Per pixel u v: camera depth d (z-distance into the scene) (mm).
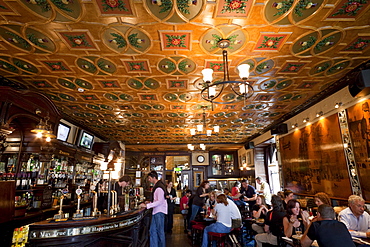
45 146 5184
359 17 3104
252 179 11656
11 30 3268
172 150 14461
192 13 2969
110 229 3709
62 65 4277
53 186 6031
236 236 5137
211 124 8656
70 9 2881
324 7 2908
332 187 5559
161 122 8258
